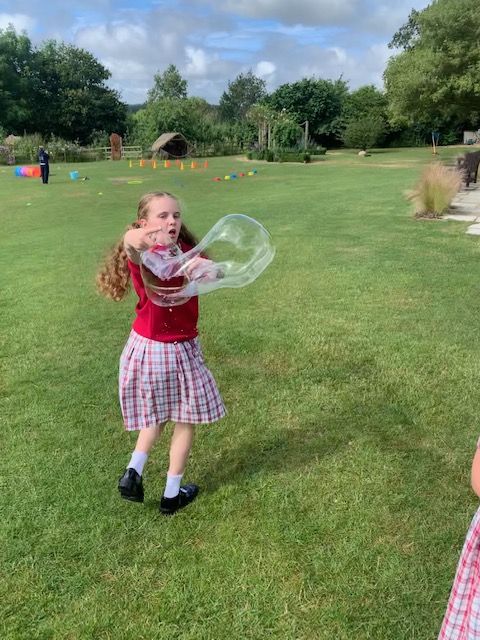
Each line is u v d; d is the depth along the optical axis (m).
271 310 4.82
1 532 2.22
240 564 2.03
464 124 41.16
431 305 4.79
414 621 1.78
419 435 2.83
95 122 53.97
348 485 2.45
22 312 5.11
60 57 54.06
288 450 2.74
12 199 16.47
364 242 7.42
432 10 18.97
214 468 2.62
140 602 1.88
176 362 2.14
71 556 2.09
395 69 21.02
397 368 3.57
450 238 7.46
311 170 23.98
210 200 14.05
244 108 82.12
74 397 3.38
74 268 6.94
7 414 3.19
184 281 1.96
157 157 40.78
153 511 2.33
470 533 1.30
